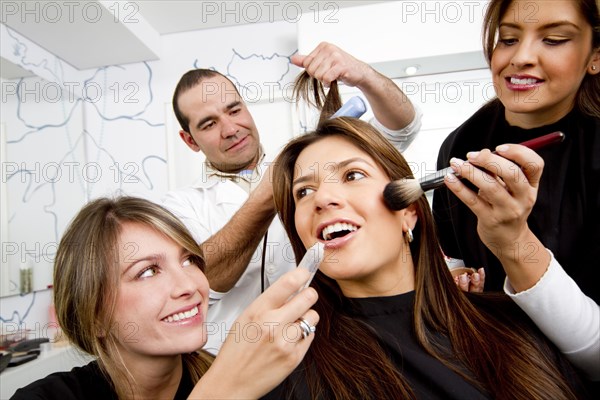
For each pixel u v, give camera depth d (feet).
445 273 2.12
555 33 1.89
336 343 1.95
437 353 1.90
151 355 1.93
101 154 5.48
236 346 1.33
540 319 1.74
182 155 5.38
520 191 1.47
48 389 1.95
